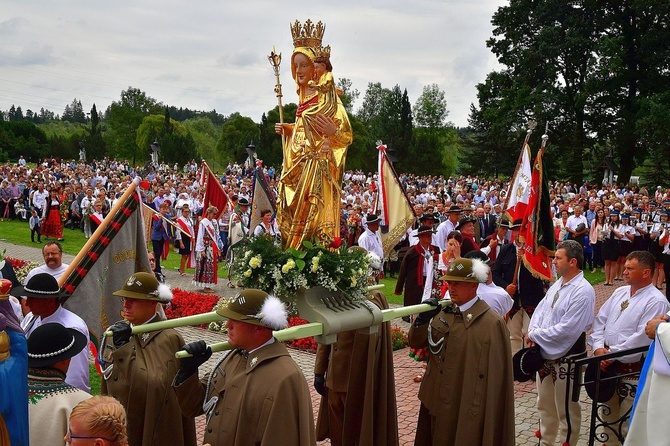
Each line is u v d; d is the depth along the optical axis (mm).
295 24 6672
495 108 54938
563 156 55406
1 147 79062
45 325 4535
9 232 28203
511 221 11047
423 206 23859
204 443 4527
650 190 52219
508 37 54438
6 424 3541
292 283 5602
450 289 6180
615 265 20734
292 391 4309
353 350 6707
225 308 4539
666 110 46438
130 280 5516
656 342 5125
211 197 20922
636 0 48781
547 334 6918
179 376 4500
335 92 6637
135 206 6754
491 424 5832
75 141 83688
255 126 79938
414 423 8227
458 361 6055
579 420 7168
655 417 5074
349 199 29203
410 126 71625
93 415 3369
